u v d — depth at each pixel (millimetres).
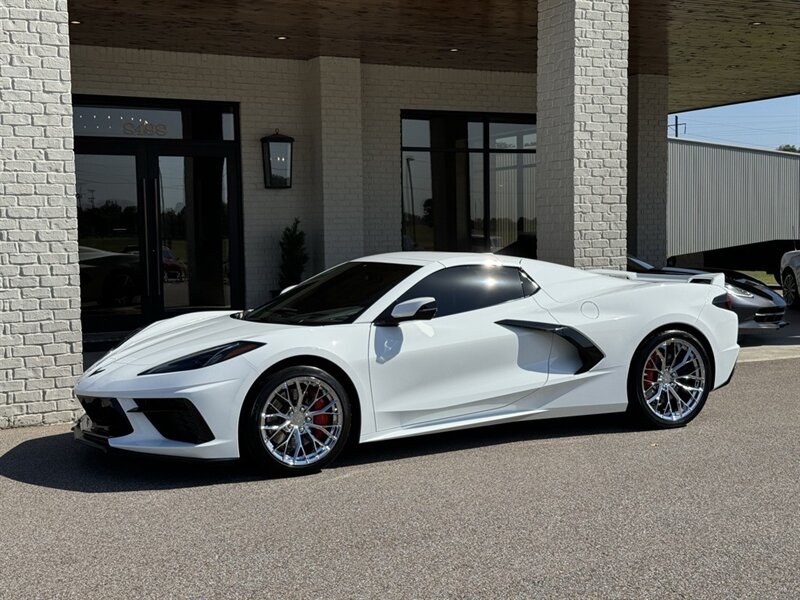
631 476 5047
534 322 5855
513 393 5793
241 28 10383
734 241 27828
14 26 6238
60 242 6438
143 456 4973
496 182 13938
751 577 3594
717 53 12484
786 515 4344
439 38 11109
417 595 3449
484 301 5852
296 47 11547
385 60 12602
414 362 5488
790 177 28484
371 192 13023
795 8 9930
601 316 6051
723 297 6473
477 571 3680
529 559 3809
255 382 5047
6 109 6238
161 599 3449
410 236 13406
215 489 4906
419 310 5340
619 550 3900
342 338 5289
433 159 13492
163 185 11844
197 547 4008
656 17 10359
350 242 12477
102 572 3729
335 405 5207
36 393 6434
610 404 6102
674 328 6270
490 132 13844
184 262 12016
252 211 12344
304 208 12688
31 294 6371
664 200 14445
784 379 8055
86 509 4574
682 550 3895
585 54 8172
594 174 8281
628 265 10664
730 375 6477
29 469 5336
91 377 5270
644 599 3396
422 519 4352
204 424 4941
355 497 4734
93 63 11273
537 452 5637
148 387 4953
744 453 5516
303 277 12758
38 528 4289
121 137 11562
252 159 12289
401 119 13242
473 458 5516
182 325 6152
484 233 13922
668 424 6219
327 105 12188
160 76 11648
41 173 6355
